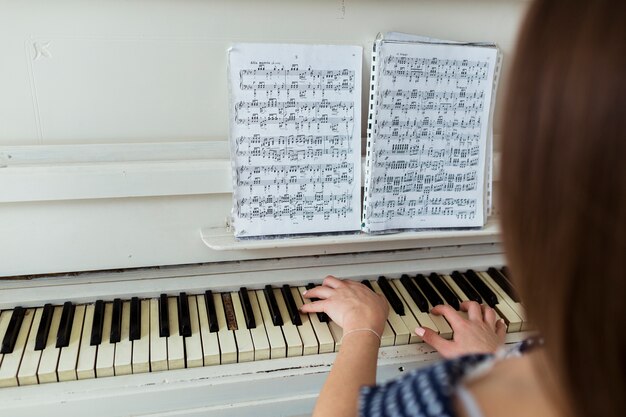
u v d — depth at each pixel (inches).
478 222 51.6
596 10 14.5
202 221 48.7
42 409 39.2
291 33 46.6
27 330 43.6
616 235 13.8
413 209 50.1
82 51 43.2
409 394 19.9
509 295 51.6
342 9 46.9
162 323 44.4
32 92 43.3
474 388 19.6
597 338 14.5
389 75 46.8
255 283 50.1
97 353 41.6
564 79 14.6
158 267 49.9
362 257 53.9
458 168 50.4
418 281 52.5
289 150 46.6
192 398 41.8
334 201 48.3
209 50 45.5
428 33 49.4
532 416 18.3
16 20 41.3
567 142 14.5
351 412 34.9
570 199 14.4
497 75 50.1
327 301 45.7
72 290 47.0
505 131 16.6
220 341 43.7
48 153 44.4
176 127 47.1
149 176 45.0
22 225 45.2
